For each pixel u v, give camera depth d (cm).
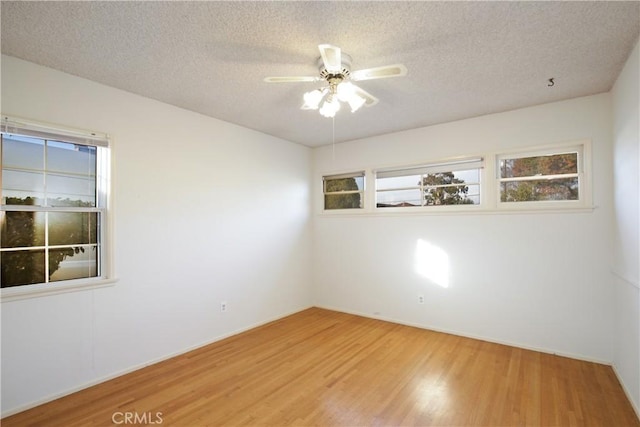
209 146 350
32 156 239
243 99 302
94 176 271
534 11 176
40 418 212
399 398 234
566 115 305
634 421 207
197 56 224
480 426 203
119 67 239
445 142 375
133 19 182
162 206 307
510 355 307
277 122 372
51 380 235
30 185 238
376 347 328
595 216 292
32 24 185
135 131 288
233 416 214
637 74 210
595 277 291
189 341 325
